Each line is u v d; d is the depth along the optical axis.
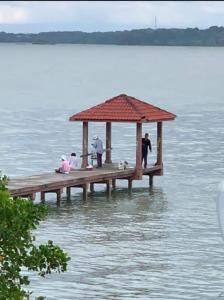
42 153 97.75
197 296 41.38
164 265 46.81
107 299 40.69
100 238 53.03
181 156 96.81
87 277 44.09
